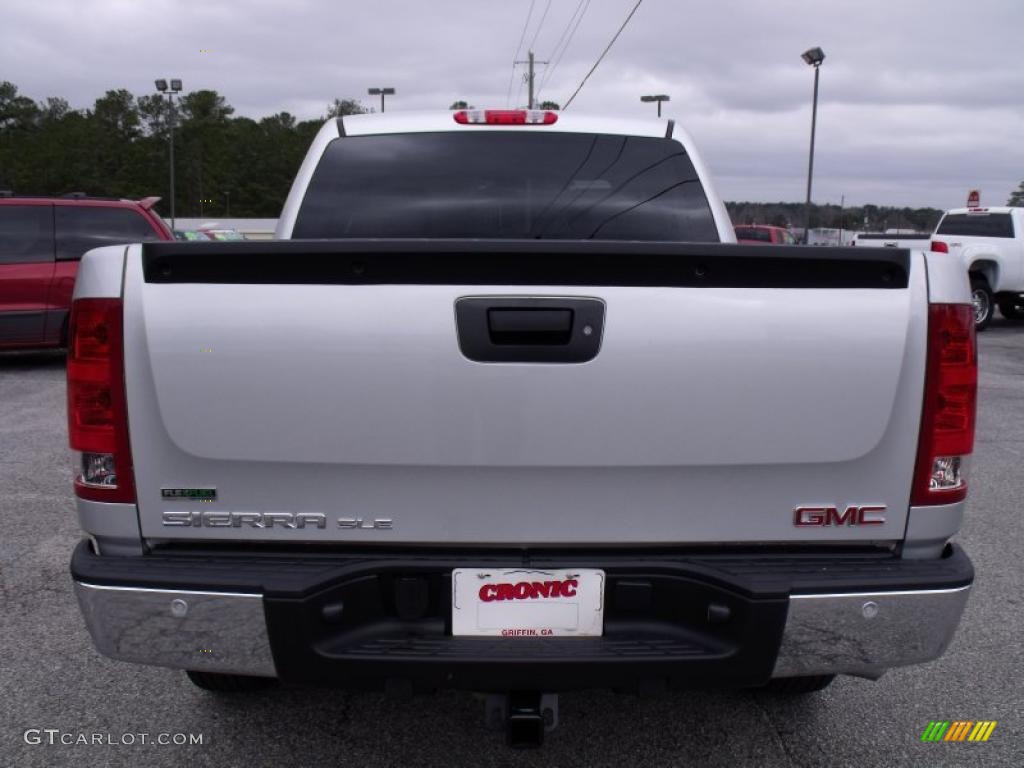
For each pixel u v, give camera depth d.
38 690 3.40
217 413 2.29
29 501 5.84
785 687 3.25
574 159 3.97
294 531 2.36
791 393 2.30
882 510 2.39
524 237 3.84
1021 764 2.98
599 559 2.37
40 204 10.99
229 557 2.36
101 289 2.28
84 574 2.29
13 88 125.94
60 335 11.06
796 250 2.25
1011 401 10.09
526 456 2.30
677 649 2.32
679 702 3.36
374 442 2.29
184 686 3.44
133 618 2.29
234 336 2.26
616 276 2.26
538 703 2.36
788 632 2.29
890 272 2.32
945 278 2.34
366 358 2.26
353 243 2.21
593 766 2.95
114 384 2.29
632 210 3.89
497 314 2.26
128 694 3.38
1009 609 4.24
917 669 3.64
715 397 2.30
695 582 2.35
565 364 2.27
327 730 3.15
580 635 2.37
